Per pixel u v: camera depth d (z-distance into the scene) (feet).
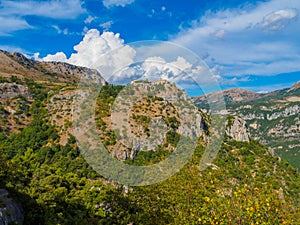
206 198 42.16
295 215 40.57
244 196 40.22
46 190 68.49
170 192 56.95
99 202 74.28
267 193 41.81
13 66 474.08
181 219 47.75
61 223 60.29
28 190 62.64
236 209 39.37
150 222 58.03
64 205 69.26
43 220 56.80
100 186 78.89
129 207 66.95
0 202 50.11
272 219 39.24
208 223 41.42
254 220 38.75
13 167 67.05
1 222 45.50
